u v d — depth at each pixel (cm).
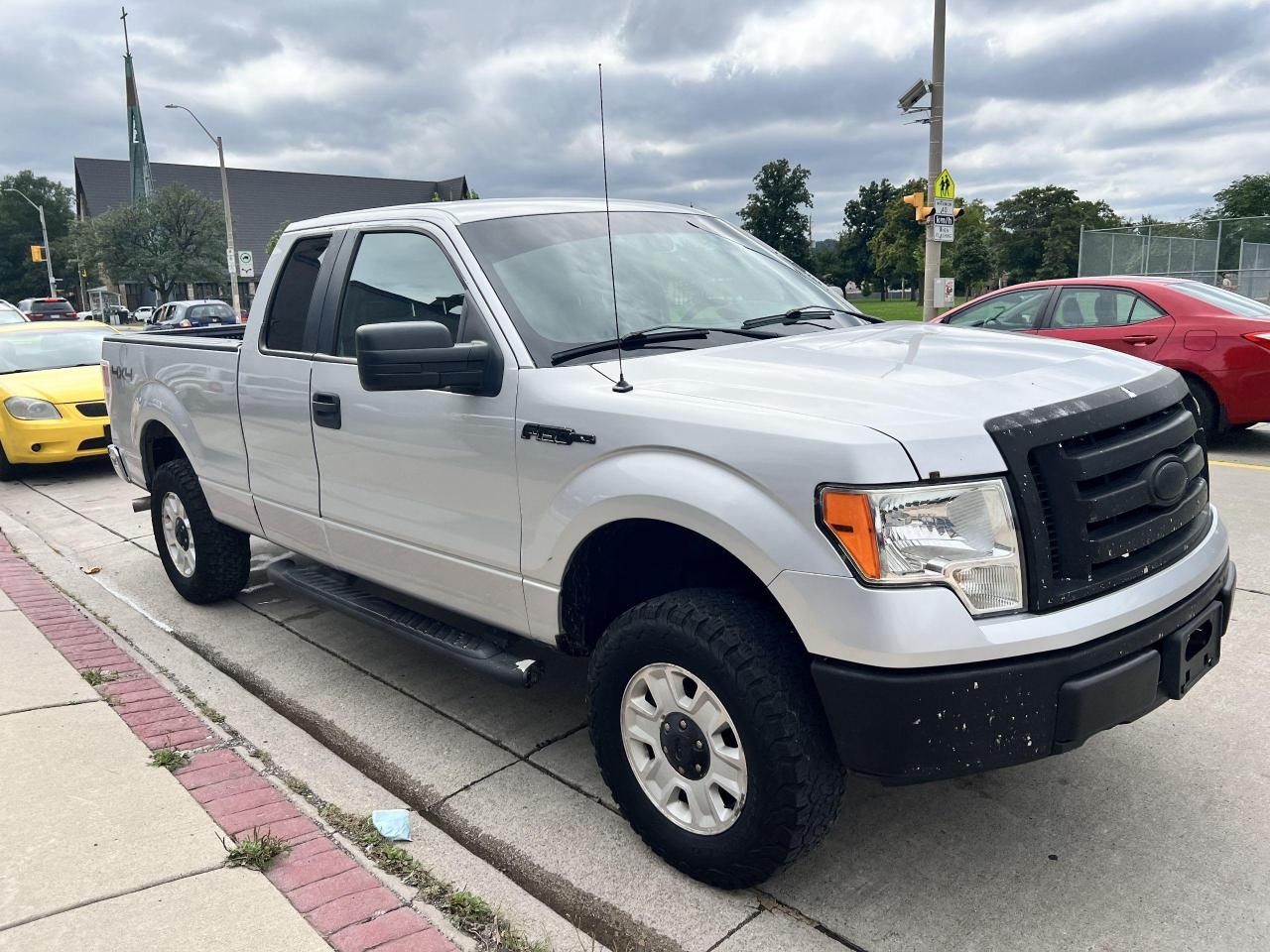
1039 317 943
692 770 270
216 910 257
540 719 394
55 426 973
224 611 543
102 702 397
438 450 337
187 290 6812
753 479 246
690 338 334
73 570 638
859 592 228
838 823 309
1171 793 319
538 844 303
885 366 286
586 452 285
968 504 231
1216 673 407
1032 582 235
